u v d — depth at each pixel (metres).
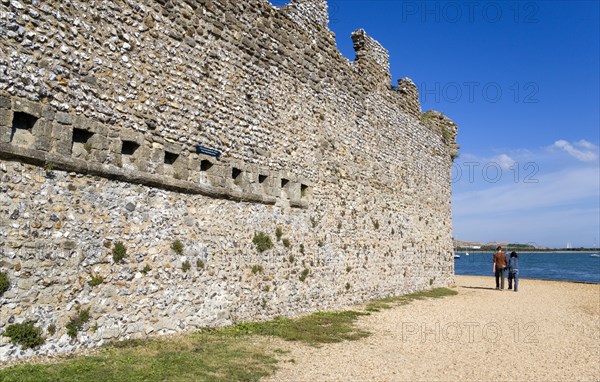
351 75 18.56
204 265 11.41
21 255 7.94
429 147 25.44
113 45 9.71
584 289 27.70
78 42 9.05
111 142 9.55
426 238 24.41
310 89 15.98
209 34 12.09
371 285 18.91
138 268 9.87
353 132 18.41
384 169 20.58
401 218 21.84
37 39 8.38
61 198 8.62
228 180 12.30
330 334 11.86
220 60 12.36
